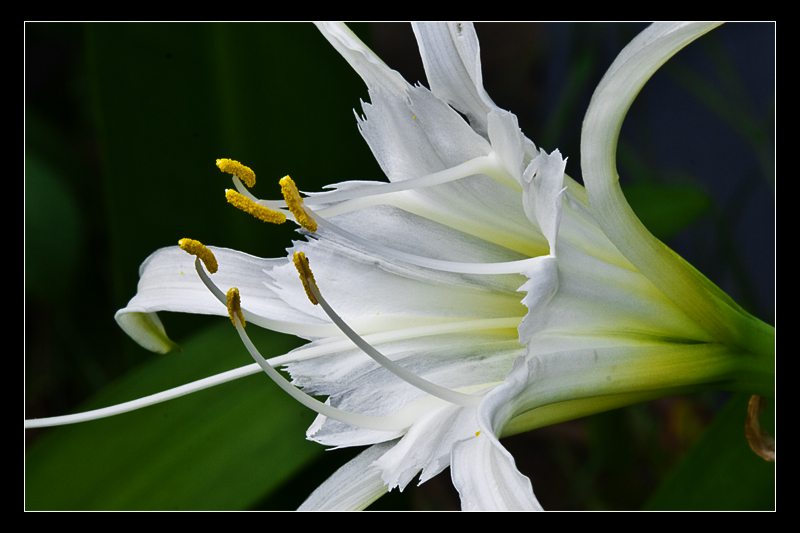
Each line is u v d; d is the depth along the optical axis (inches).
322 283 13.1
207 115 14.3
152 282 13.5
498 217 12.8
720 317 12.7
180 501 13.4
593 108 12.4
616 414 15.8
